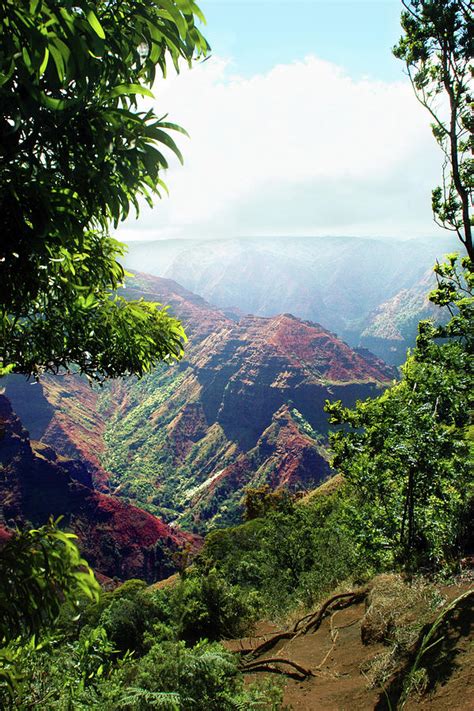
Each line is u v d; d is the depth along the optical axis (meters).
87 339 3.09
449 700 3.54
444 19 8.26
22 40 1.37
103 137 1.62
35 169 1.61
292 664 5.99
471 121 8.70
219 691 3.69
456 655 3.92
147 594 10.20
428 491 7.83
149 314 3.39
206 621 8.94
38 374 3.22
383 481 8.45
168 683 3.47
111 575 123.69
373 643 5.51
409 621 5.10
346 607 7.92
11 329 2.84
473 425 8.95
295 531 15.11
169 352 3.45
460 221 9.58
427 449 7.70
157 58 1.72
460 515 7.06
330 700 4.79
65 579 1.74
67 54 1.38
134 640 8.48
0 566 1.65
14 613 1.62
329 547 11.98
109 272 3.22
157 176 1.79
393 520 8.23
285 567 13.85
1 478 128.38
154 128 1.71
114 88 1.64
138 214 1.97
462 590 4.99
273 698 4.29
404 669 4.42
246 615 9.42
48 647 2.69
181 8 1.58
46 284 2.50
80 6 1.36
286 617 10.09
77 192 1.73
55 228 1.68
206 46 1.71
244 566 15.67
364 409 8.90
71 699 2.68
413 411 8.25
